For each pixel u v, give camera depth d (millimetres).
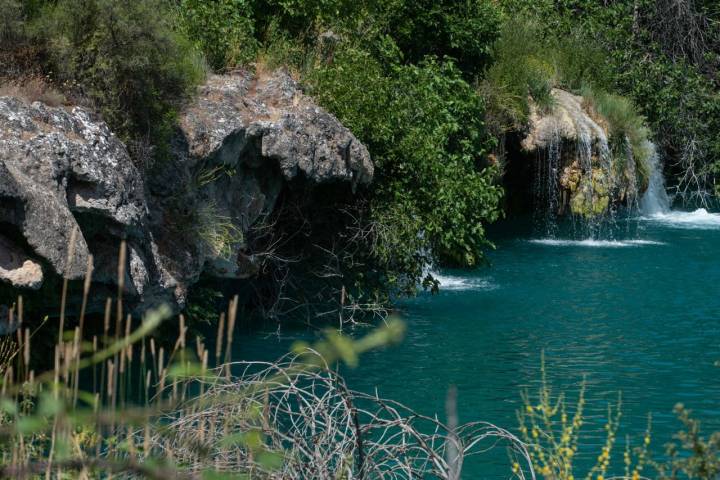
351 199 15703
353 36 18062
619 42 31219
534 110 25953
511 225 26016
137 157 11469
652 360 12578
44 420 1706
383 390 11023
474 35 22453
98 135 10281
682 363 12430
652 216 28812
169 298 11555
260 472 4355
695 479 8133
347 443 5117
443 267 19359
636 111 29125
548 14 30484
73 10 11305
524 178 26906
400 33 20734
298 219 15070
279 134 13266
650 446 9203
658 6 32969
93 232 10336
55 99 10570
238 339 13453
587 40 30516
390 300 15750
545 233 24844
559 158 26141
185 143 12133
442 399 10688
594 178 26406
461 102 20203
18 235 9039
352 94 15492
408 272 16062
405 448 5371
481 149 20734
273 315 14703
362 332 14133
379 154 15867
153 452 4328
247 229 13430
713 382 11539
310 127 13891
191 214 12156
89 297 10508
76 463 1727
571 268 19734
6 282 8875
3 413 3881
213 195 12680
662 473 4855
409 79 17750
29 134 9562
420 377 11633
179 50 12430
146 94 11578
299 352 1900
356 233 15391
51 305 10133
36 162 9414
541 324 14656
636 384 11430
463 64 23219
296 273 15477
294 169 13438
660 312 15578
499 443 9141
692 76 31594
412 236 15797
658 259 20859
